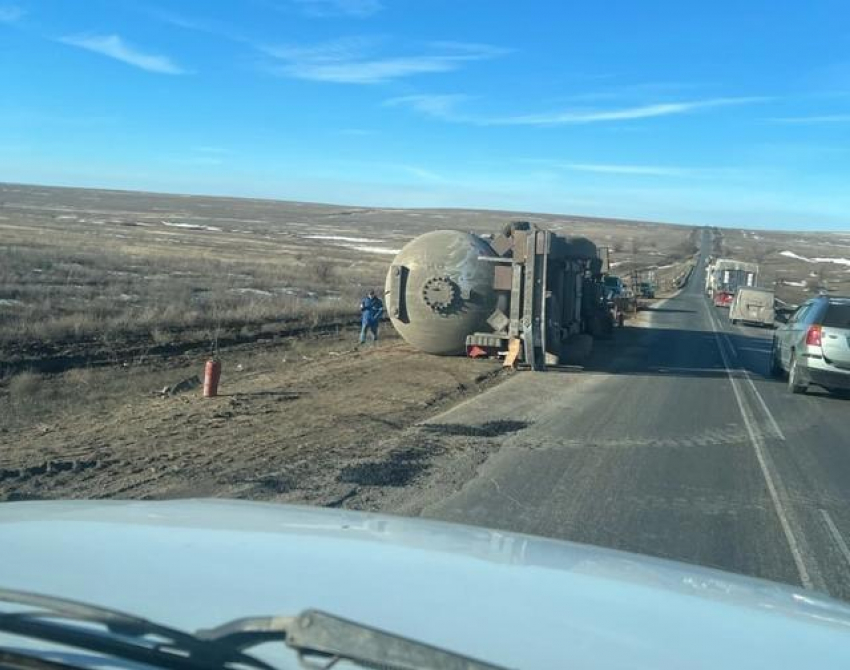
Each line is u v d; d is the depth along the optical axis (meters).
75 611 2.09
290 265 57.38
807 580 6.18
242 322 25.72
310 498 7.96
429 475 9.12
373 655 1.85
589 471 9.59
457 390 15.78
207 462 9.26
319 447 10.31
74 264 42.00
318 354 20.69
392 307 20.17
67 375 15.08
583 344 22.02
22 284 30.66
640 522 7.56
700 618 2.50
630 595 2.67
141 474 8.62
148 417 11.89
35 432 10.66
